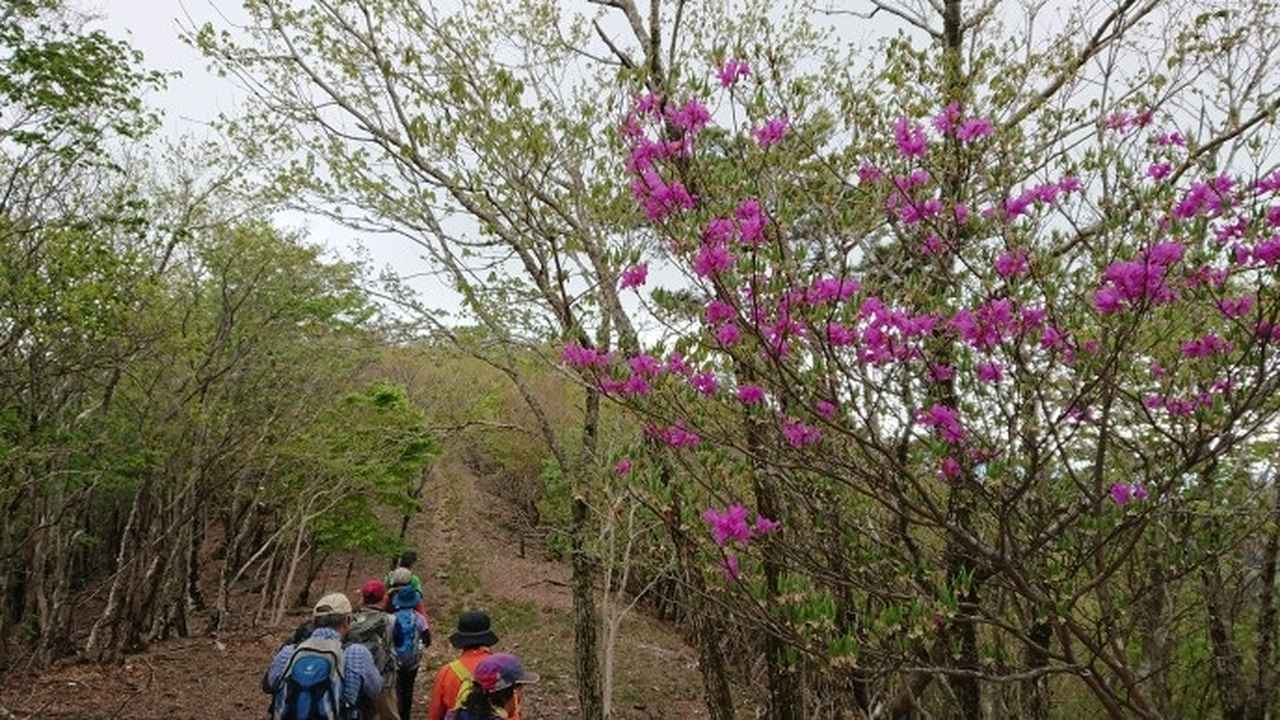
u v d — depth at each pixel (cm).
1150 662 412
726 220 265
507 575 2052
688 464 311
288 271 1241
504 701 408
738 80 314
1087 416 276
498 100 499
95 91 784
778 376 272
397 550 1769
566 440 800
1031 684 444
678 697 1101
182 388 1176
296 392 1355
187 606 1395
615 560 618
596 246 417
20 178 950
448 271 598
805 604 264
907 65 361
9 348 855
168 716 924
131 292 914
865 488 327
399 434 1044
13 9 720
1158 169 302
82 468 1116
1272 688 464
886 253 354
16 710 912
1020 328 269
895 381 301
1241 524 312
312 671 448
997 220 311
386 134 577
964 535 275
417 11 566
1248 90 387
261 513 1700
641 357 295
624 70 348
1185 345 276
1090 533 299
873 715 383
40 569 1180
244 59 596
